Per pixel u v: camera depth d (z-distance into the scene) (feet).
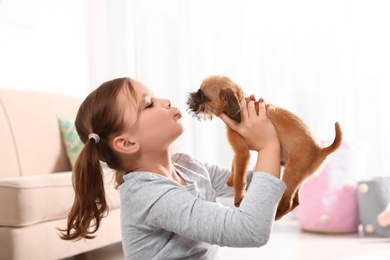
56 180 8.51
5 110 10.98
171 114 4.90
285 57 14.11
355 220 12.25
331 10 13.51
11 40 12.70
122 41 15.80
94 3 15.88
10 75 12.64
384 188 11.69
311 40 13.76
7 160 10.43
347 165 12.44
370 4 13.10
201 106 4.83
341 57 13.47
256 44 14.33
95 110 4.91
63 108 12.48
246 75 14.38
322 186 12.35
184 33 15.06
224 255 10.12
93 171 4.89
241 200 4.66
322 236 11.96
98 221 5.01
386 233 11.57
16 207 7.78
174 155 5.58
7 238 7.73
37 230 8.10
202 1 14.84
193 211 4.30
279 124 4.57
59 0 14.51
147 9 15.56
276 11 14.15
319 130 13.66
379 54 13.04
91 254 10.63
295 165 4.47
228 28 14.61
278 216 4.50
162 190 4.48
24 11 13.07
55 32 14.30
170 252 4.70
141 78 15.61
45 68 13.85
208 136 14.71
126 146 4.84
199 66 14.89
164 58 15.39
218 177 5.64
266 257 9.88
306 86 13.88
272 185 4.26
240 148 4.76
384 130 13.06
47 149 11.48
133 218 4.64
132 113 4.80
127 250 4.77
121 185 4.81
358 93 13.21
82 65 15.47
